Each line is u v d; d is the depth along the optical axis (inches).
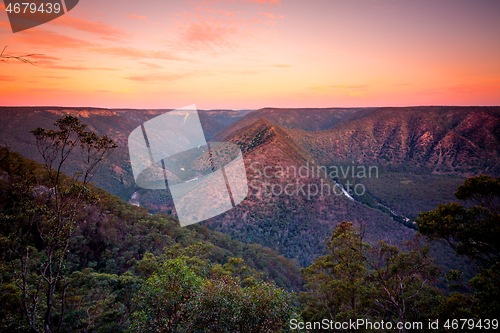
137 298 310.8
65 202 254.1
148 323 286.0
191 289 294.7
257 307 284.8
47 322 253.3
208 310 274.2
